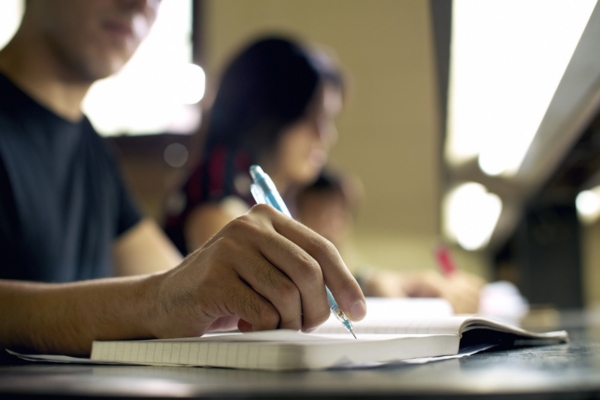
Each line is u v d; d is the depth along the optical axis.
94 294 0.50
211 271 0.42
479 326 0.45
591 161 1.16
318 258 0.42
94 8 0.85
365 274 1.48
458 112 1.11
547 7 0.66
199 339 0.40
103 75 0.90
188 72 2.55
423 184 2.88
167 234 1.18
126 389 0.25
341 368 0.32
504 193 1.65
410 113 2.63
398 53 2.45
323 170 1.80
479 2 0.70
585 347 0.46
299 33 2.48
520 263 1.71
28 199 0.81
